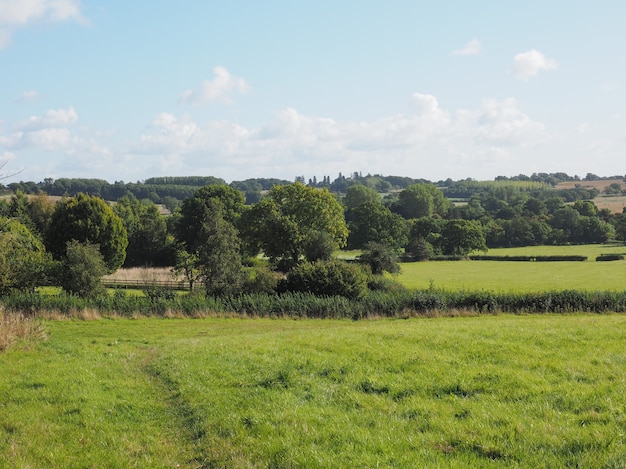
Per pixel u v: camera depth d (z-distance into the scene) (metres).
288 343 19.84
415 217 175.62
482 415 9.75
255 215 83.00
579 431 8.56
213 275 51.12
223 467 8.43
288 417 10.22
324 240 75.75
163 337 28.78
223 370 15.37
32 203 108.00
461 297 40.41
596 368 13.02
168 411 12.01
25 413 11.60
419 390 12.02
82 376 15.29
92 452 9.30
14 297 38.66
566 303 39.03
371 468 7.62
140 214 120.81
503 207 179.62
